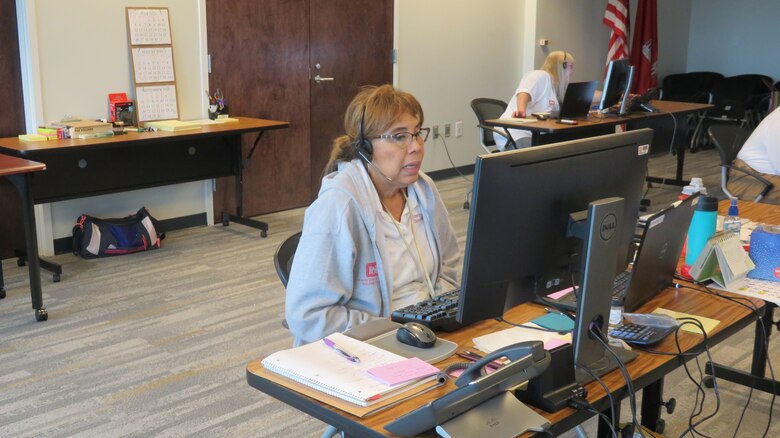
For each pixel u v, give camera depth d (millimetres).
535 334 1725
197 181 5309
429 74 6852
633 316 1840
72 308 3820
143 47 4879
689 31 10047
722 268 2109
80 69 4645
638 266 1826
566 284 1602
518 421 1328
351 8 6090
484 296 1460
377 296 1958
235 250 4867
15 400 2879
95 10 4656
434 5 6766
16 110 4508
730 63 9883
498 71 7539
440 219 2145
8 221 4566
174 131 4695
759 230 2242
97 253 4641
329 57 6016
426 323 1716
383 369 1475
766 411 2836
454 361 1585
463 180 7098
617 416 1902
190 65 5176
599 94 6078
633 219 1702
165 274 4363
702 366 3195
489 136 5934
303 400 1427
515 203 1407
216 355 3307
